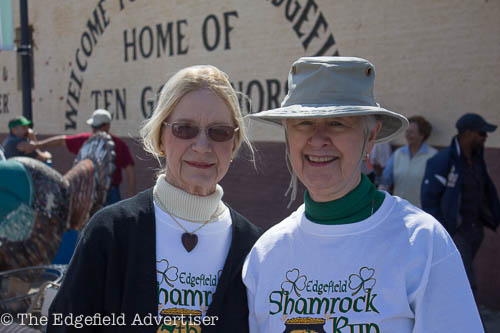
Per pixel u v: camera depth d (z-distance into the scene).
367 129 1.59
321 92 1.55
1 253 2.65
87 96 9.21
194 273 1.79
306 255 1.60
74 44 9.34
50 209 2.79
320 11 5.91
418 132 4.75
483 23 4.62
